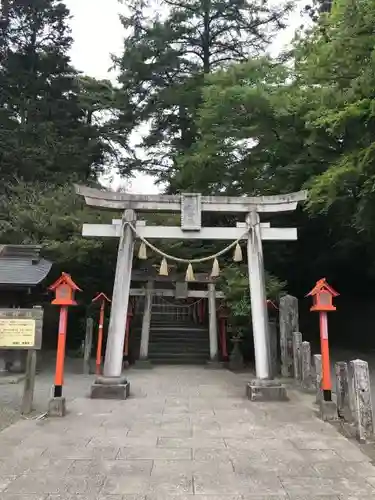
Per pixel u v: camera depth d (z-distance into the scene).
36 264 12.92
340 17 9.74
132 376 11.30
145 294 14.36
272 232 9.38
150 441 5.43
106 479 4.21
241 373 12.15
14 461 4.71
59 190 18.11
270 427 6.15
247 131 14.12
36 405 7.54
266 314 8.84
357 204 11.04
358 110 9.22
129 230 9.12
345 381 6.66
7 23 23.47
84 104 23.30
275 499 3.79
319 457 4.89
